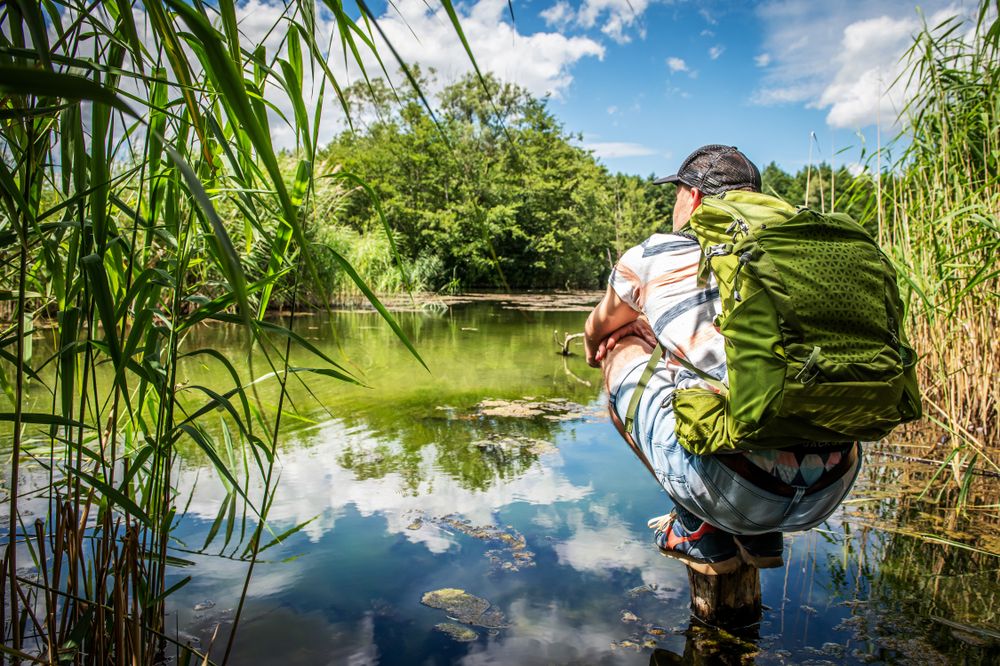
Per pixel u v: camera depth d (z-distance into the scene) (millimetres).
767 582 1778
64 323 1111
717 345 1386
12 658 1081
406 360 5359
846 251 1188
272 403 3582
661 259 1535
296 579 1698
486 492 2365
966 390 3148
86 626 1186
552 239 24125
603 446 2998
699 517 1545
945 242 2861
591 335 1820
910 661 1398
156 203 1316
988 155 2867
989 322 3045
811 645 1466
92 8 974
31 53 793
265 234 1336
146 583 1302
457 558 1847
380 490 2352
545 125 26781
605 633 1496
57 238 1161
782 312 1142
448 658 1374
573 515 2182
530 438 3100
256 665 1331
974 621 1572
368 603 1593
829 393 1118
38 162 1102
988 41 2652
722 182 1567
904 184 3270
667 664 1374
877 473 2723
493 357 5645
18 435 1022
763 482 1322
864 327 1156
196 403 3400
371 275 12508
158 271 1216
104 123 999
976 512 2297
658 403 1529
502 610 1582
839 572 1840
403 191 21859
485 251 22328
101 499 1384
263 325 1288
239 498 2215
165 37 924
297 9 1155
